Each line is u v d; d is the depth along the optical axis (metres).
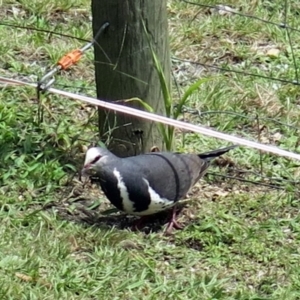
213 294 8.70
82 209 10.04
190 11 14.09
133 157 9.56
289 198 10.33
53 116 11.54
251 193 10.51
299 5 14.49
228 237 9.58
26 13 13.87
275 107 12.05
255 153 11.17
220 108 11.97
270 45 13.62
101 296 8.59
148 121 10.23
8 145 10.85
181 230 9.73
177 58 12.72
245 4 14.27
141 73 10.00
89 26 13.61
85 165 9.39
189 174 9.67
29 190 10.21
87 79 12.57
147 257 9.27
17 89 12.02
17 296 8.50
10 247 9.13
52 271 8.86
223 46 13.43
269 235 9.66
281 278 9.08
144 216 9.88
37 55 12.96
